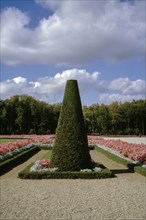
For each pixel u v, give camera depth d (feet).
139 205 32.14
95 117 277.03
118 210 30.32
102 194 37.01
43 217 28.09
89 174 48.37
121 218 27.84
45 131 259.80
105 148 91.61
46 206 31.73
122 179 47.26
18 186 42.11
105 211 29.99
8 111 254.06
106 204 32.53
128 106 280.10
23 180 46.88
